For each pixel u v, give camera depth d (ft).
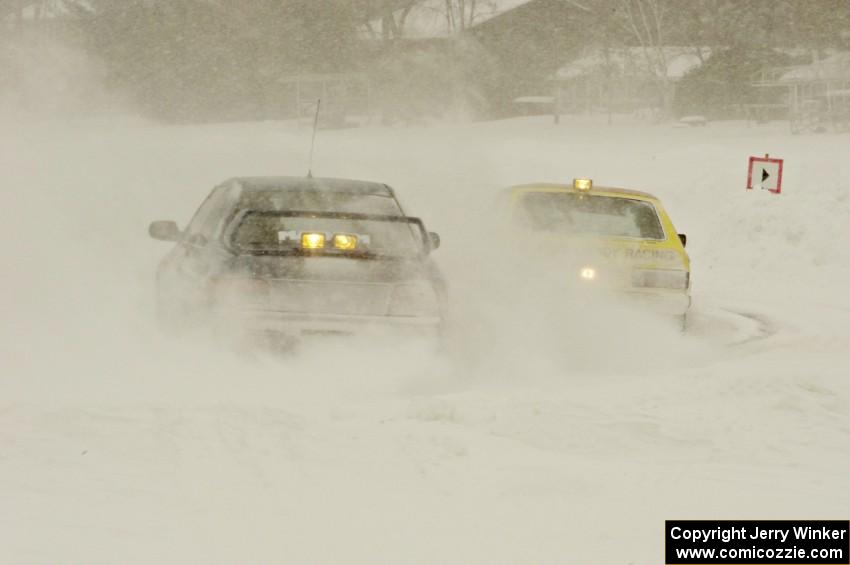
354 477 72.59
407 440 82.17
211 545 57.77
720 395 100.63
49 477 71.00
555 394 101.91
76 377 104.12
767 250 221.25
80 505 64.59
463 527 62.28
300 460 76.43
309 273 104.42
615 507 66.95
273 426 85.51
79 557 54.80
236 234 111.55
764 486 73.05
